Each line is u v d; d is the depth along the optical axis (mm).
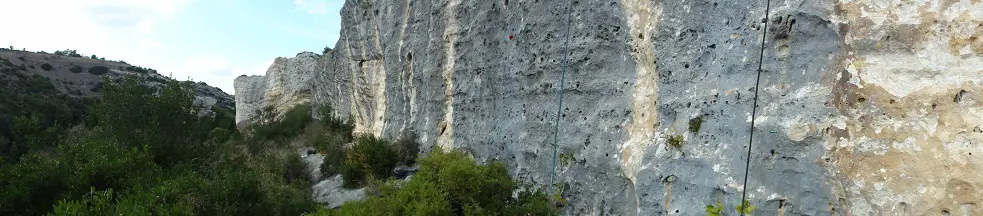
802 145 5328
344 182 13086
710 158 5988
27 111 25156
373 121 17625
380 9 16281
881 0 5102
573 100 8172
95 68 51562
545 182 8430
